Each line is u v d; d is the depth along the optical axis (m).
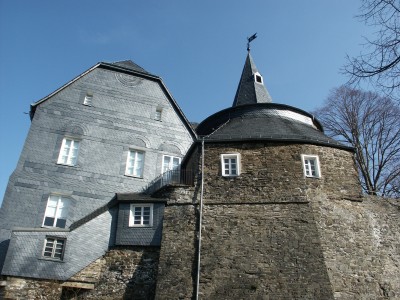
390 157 25.72
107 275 16.75
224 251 15.93
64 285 16.17
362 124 27.77
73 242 17.19
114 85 23.80
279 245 15.89
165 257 16.17
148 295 15.97
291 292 14.58
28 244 16.59
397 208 18.41
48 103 21.83
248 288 14.81
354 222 17.30
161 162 22.03
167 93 24.58
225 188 17.86
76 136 21.27
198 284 15.12
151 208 18.09
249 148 18.89
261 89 26.20
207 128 23.09
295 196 17.39
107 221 18.22
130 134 22.33
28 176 19.30
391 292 15.62
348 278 15.48
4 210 18.02
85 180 20.08
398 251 17.00
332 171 18.56
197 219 17.11
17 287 15.67
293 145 18.94
